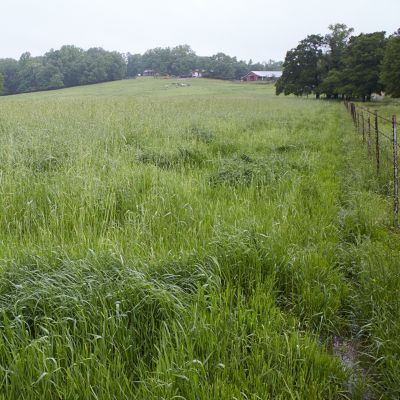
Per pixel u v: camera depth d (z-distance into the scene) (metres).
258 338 3.55
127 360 3.26
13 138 10.82
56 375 2.97
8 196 6.41
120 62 168.00
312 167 10.16
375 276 4.71
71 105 23.31
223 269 4.52
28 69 141.62
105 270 4.13
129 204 6.73
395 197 6.98
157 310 3.72
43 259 4.34
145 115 18.06
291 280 4.62
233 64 196.50
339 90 67.38
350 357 3.80
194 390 2.91
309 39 79.06
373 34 65.75
